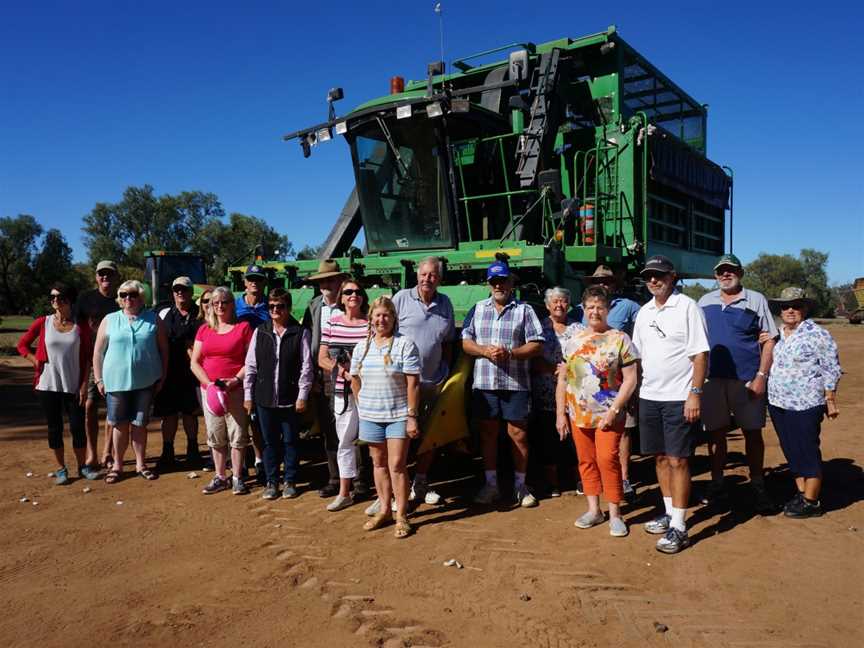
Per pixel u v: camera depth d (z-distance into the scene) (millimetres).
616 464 4832
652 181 8828
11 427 9422
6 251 58812
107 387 6367
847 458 7016
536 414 5820
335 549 4605
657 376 4680
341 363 5391
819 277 56344
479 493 5648
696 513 5352
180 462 7281
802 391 5117
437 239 7844
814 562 4316
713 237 11828
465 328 5609
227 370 6012
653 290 4773
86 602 3826
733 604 3725
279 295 5648
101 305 6898
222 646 3316
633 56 9148
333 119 8141
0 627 3537
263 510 5500
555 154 8727
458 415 5766
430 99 7203
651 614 3613
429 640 3350
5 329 38500
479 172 7984
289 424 5828
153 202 74312
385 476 5051
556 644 3305
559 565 4297
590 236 7855
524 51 7406
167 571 4262
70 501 5824
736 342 5348
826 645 3273
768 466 6891
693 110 12188
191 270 16578
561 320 5762
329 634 3422
